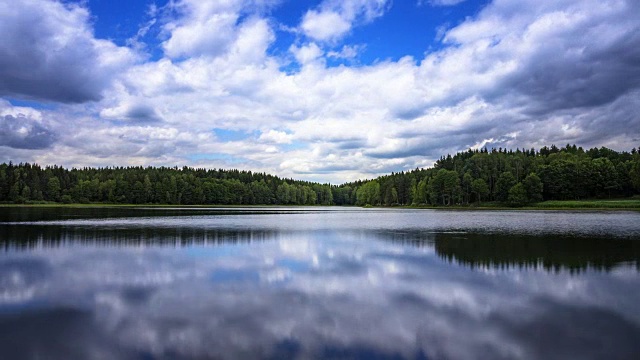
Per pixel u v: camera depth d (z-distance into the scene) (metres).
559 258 25.27
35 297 16.17
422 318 13.64
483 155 178.25
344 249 29.33
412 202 177.38
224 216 80.50
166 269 21.61
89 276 19.92
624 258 25.19
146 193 164.38
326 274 20.44
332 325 12.97
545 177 128.38
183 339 11.81
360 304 15.23
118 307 14.88
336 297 16.17
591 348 11.23
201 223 56.91
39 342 11.65
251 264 23.12
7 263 23.31
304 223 59.69
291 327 12.80
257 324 13.06
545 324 13.06
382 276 19.98
